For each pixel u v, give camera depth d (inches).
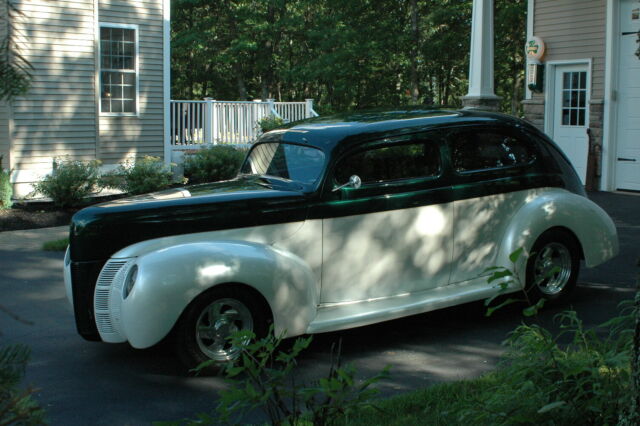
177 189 222.4
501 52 1177.4
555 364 120.2
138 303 174.7
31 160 552.1
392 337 219.0
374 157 213.6
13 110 538.6
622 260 317.1
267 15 1588.3
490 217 230.8
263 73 1713.8
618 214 429.4
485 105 482.6
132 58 614.9
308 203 203.5
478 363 192.2
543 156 244.2
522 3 1053.8
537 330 132.5
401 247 216.5
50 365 198.8
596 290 267.1
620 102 536.4
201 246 183.9
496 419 117.8
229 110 710.5
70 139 574.9
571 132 574.6
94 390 179.0
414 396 160.4
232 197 198.4
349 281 210.2
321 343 214.5
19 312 254.7
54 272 317.1
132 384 183.0
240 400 93.4
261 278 184.9
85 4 575.2
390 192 213.8
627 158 535.2
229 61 1551.4
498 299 235.6
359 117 232.4
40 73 552.1
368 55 1306.6
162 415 162.1
